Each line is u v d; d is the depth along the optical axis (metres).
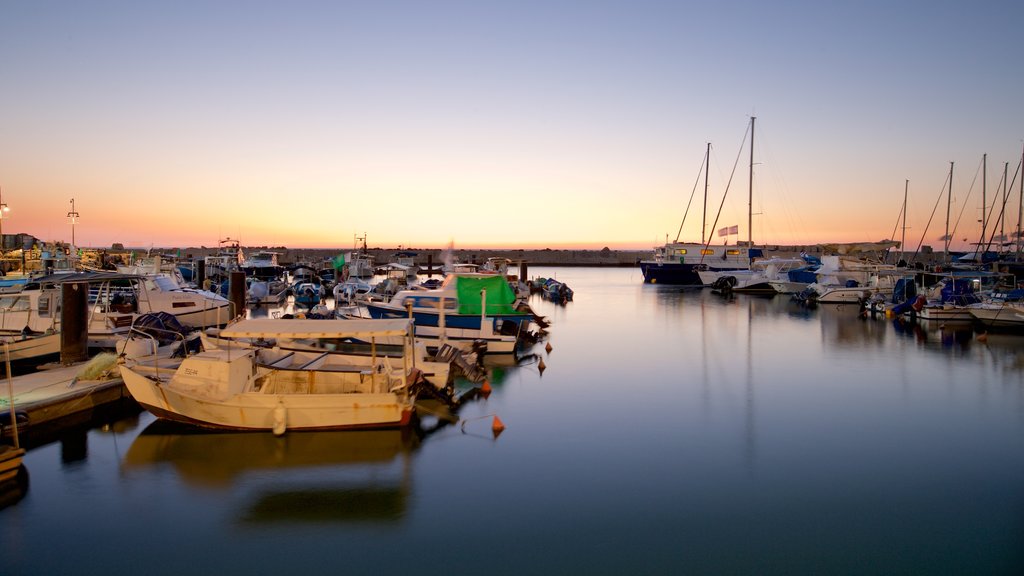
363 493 11.55
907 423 16.06
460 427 15.38
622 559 9.36
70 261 32.88
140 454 13.22
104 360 16.80
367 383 15.19
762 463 13.20
